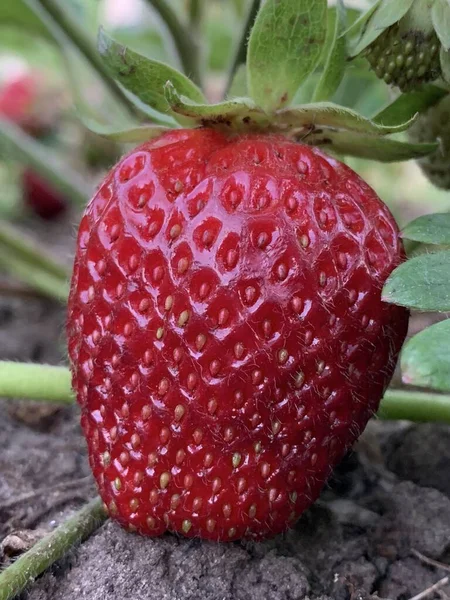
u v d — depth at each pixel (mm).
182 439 88
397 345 94
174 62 173
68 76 246
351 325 88
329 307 87
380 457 117
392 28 96
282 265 86
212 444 88
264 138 93
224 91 136
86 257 92
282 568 92
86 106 252
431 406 106
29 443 126
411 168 335
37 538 100
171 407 88
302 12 90
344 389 90
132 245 88
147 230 88
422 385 71
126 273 88
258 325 85
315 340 87
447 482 114
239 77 129
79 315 93
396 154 99
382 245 91
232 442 88
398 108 104
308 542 100
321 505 105
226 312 85
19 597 91
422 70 97
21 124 312
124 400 89
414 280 79
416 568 97
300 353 87
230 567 92
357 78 176
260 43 91
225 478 89
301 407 88
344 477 112
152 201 89
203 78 167
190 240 86
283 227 86
